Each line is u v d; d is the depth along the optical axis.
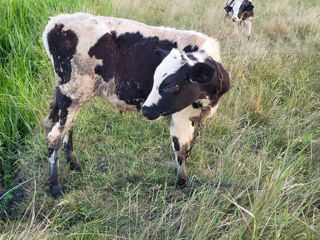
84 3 6.50
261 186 2.89
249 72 4.98
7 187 3.42
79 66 2.91
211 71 2.27
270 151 3.52
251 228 2.37
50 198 3.15
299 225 2.39
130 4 7.90
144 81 2.86
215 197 2.85
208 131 3.95
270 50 6.00
